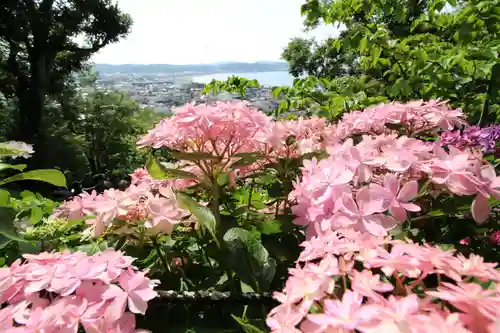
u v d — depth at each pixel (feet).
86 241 3.95
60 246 3.67
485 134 4.57
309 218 2.83
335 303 1.61
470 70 7.20
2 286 2.28
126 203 3.33
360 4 8.59
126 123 61.00
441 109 4.24
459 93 7.85
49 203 5.03
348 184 2.90
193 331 2.53
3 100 61.62
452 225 3.24
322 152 4.14
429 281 2.04
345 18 8.78
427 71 7.32
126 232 3.38
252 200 4.62
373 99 7.84
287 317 1.72
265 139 3.94
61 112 64.23
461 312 1.54
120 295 2.21
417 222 3.13
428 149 3.20
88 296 2.22
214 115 3.70
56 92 65.92
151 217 3.15
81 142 59.00
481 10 7.12
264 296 2.72
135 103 65.82
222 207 4.41
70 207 3.64
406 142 3.33
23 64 63.46
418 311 1.50
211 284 3.16
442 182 2.68
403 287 1.78
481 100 7.59
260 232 3.65
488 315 1.37
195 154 3.64
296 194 3.20
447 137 4.49
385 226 2.48
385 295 1.83
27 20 57.47
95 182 27.68
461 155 2.75
